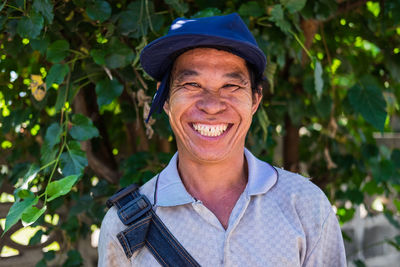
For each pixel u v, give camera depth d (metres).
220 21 1.16
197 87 1.19
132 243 1.21
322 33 2.32
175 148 2.53
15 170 2.18
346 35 2.45
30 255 2.56
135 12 1.71
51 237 2.56
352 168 2.80
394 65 2.34
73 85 1.87
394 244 3.23
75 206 2.07
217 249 1.17
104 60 1.68
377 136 3.58
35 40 1.66
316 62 1.77
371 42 2.38
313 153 2.95
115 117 2.56
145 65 1.29
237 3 1.87
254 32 1.81
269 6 1.80
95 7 1.63
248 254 1.16
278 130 2.49
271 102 2.34
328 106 2.24
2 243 2.45
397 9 1.98
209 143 1.19
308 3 1.89
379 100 2.03
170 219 1.22
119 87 1.73
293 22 1.82
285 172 1.31
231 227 1.17
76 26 1.80
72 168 1.64
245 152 1.35
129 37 1.88
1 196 2.40
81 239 2.74
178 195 1.22
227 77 1.18
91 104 2.28
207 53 1.17
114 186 2.26
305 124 2.87
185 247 1.19
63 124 1.71
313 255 1.23
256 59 1.21
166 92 1.31
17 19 1.69
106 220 1.28
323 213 1.25
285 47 1.95
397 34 2.37
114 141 2.66
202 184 1.27
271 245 1.18
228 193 1.28
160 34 1.87
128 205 1.25
